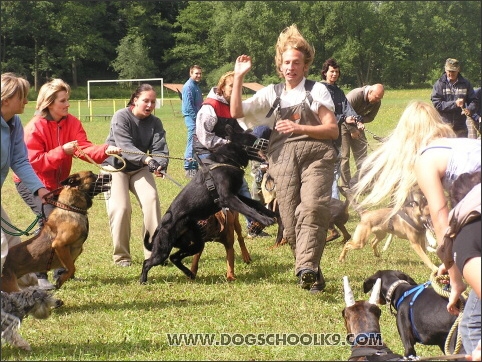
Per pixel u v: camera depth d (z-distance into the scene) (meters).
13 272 5.40
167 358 4.19
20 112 4.54
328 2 19.92
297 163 5.51
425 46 19.80
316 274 5.43
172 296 5.79
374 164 3.66
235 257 7.38
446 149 3.14
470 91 10.19
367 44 20.11
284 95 5.45
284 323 4.98
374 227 6.95
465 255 2.89
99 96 36.28
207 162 6.11
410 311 3.89
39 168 5.98
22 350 4.29
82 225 5.64
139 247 7.93
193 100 10.68
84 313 5.27
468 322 3.12
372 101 8.76
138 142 6.82
